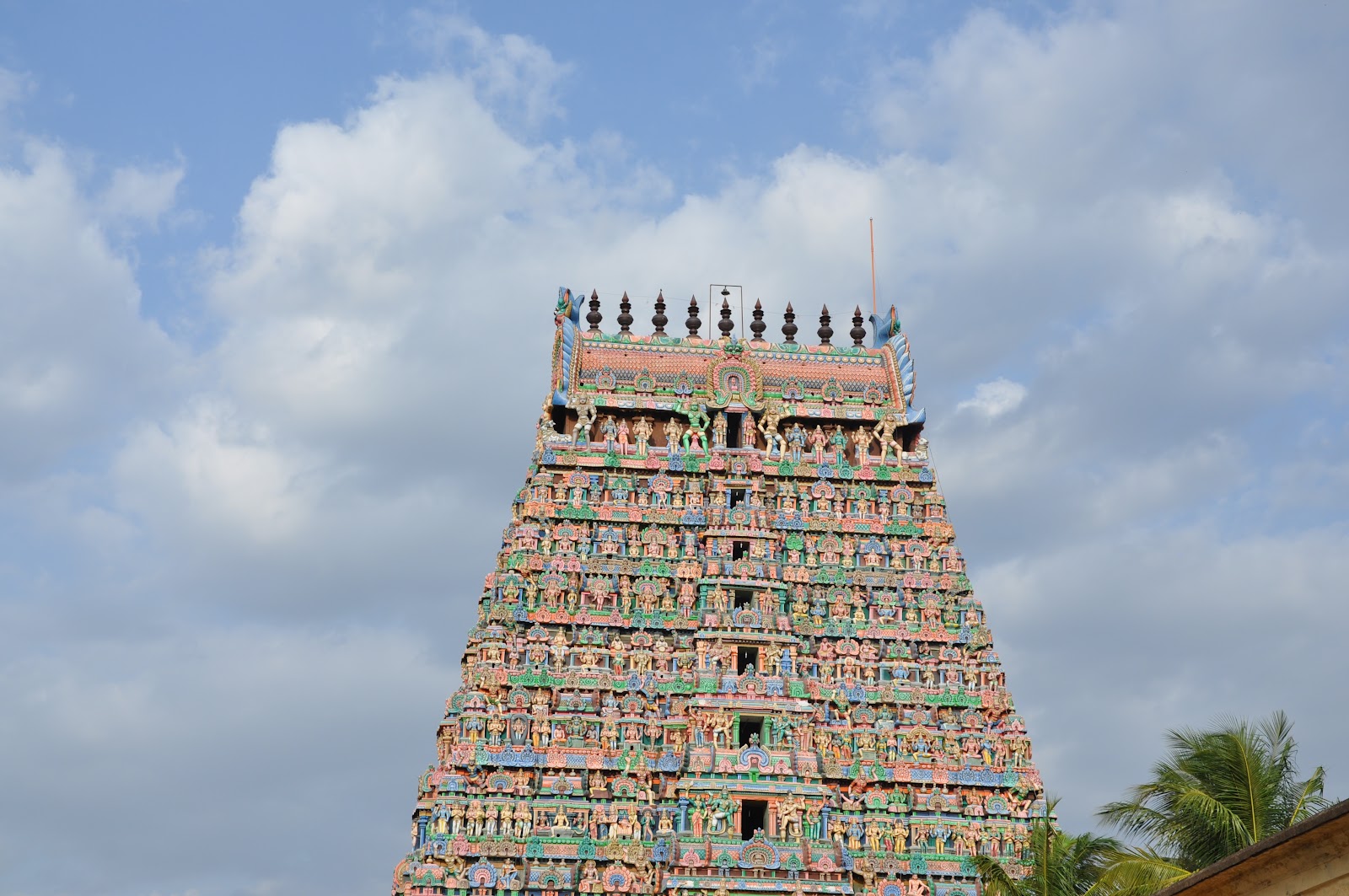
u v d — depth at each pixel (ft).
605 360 269.03
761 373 270.46
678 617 242.99
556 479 257.55
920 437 270.26
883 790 232.12
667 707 235.40
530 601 243.81
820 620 248.11
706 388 268.21
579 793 225.15
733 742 228.84
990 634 248.52
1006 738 238.07
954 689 242.78
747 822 233.14
